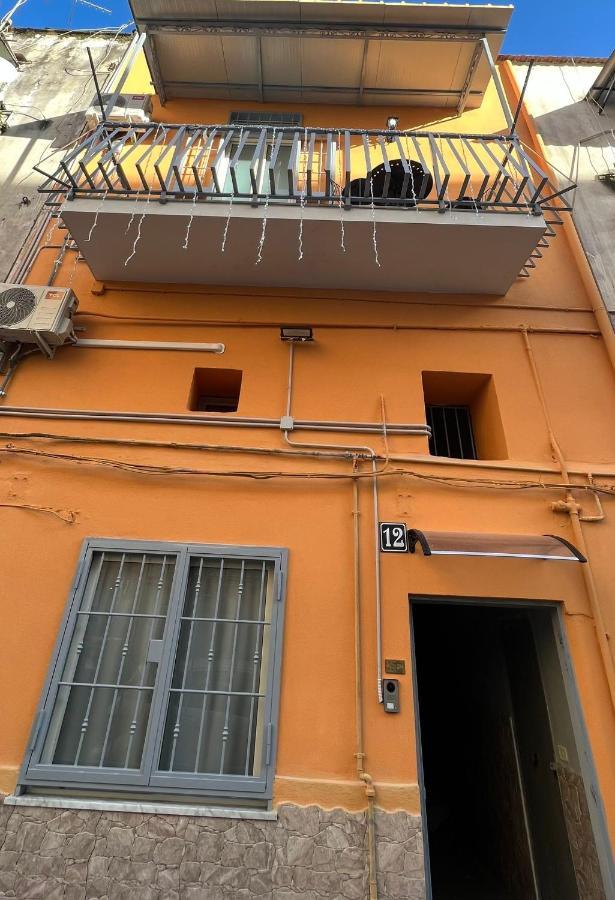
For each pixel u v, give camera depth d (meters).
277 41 6.05
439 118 6.68
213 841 3.14
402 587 3.84
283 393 4.73
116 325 5.04
